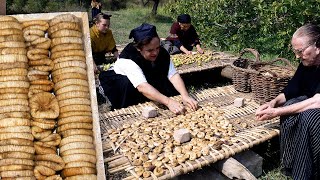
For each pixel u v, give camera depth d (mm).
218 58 5215
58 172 2244
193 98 3609
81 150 2230
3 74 2250
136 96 3586
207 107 3344
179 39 6027
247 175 2447
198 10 8258
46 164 2170
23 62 2297
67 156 2215
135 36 3215
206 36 7828
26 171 2111
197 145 2662
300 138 2502
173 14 9898
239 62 4234
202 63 4961
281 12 6125
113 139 2758
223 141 2686
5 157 2109
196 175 2650
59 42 2381
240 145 2654
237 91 3838
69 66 2367
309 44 2502
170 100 3250
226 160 2553
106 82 3670
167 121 3033
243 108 3344
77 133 2281
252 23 7312
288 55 6078
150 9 18516
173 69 3572
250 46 7035
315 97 2570
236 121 3070
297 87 2883
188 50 6125
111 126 2994
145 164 2436
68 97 2326
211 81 5098
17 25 2338
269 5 6441
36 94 2281
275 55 6527
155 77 3531
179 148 2613
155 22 14148
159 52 3492
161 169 2375
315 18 5773
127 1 24734
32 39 2363
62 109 2312
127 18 14680
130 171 2408
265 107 2822
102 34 5391
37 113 2240
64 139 2260
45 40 2375
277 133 2834
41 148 2209
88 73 2420
